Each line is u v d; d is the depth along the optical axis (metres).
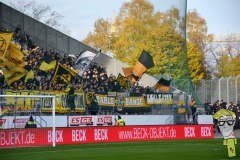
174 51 56.09
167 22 56.62
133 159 28.30
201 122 52.91
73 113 48.62
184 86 55.16
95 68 52.34
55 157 29.39
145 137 44.88
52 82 48.97
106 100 51.16
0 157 29.27
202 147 36.59
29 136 38.12
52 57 50.25
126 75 53.50
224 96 64.94
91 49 52.88
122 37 55.19
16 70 47.34
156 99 53.59
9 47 47.81
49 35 51.22
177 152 32.50
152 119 52.09
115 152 32.59
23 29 50.19
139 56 54.84
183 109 54.00
